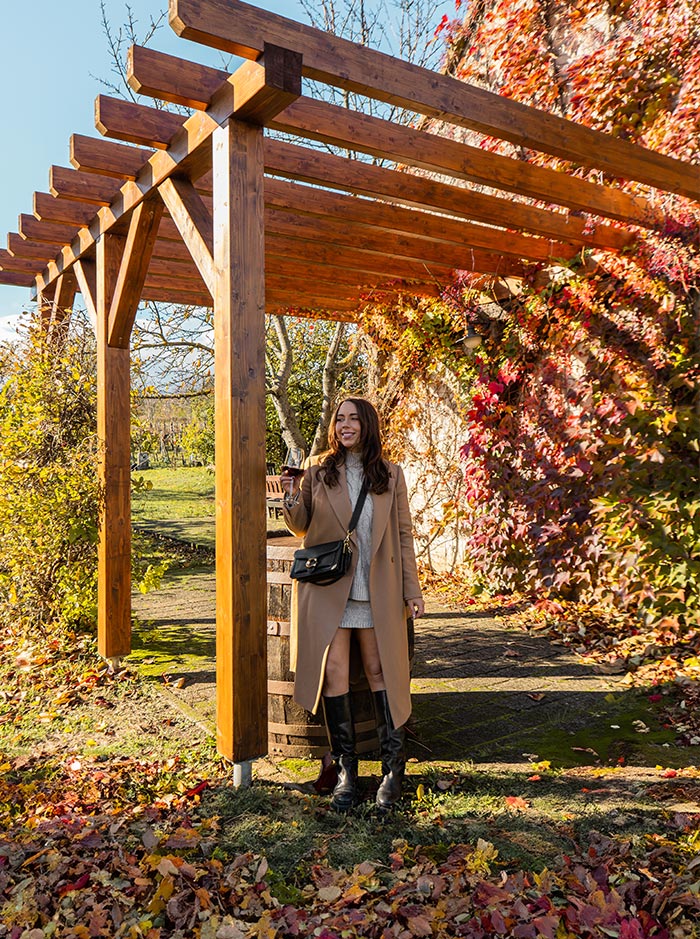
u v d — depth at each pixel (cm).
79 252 491
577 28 573
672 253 473
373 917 197
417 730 349
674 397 489
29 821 255
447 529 743
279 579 320
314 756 319
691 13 476
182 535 1113
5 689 415
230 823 256
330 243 511
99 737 342
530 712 371
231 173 275
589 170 546
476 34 694
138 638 529
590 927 187
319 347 1203
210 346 927
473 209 438
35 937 189
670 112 489
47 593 507
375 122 335
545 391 592
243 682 277
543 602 577
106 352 454
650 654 457
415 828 251
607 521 503
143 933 191
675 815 251
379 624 281
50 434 503
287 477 293
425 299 700
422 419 763
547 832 244
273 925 194
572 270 553
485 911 195
